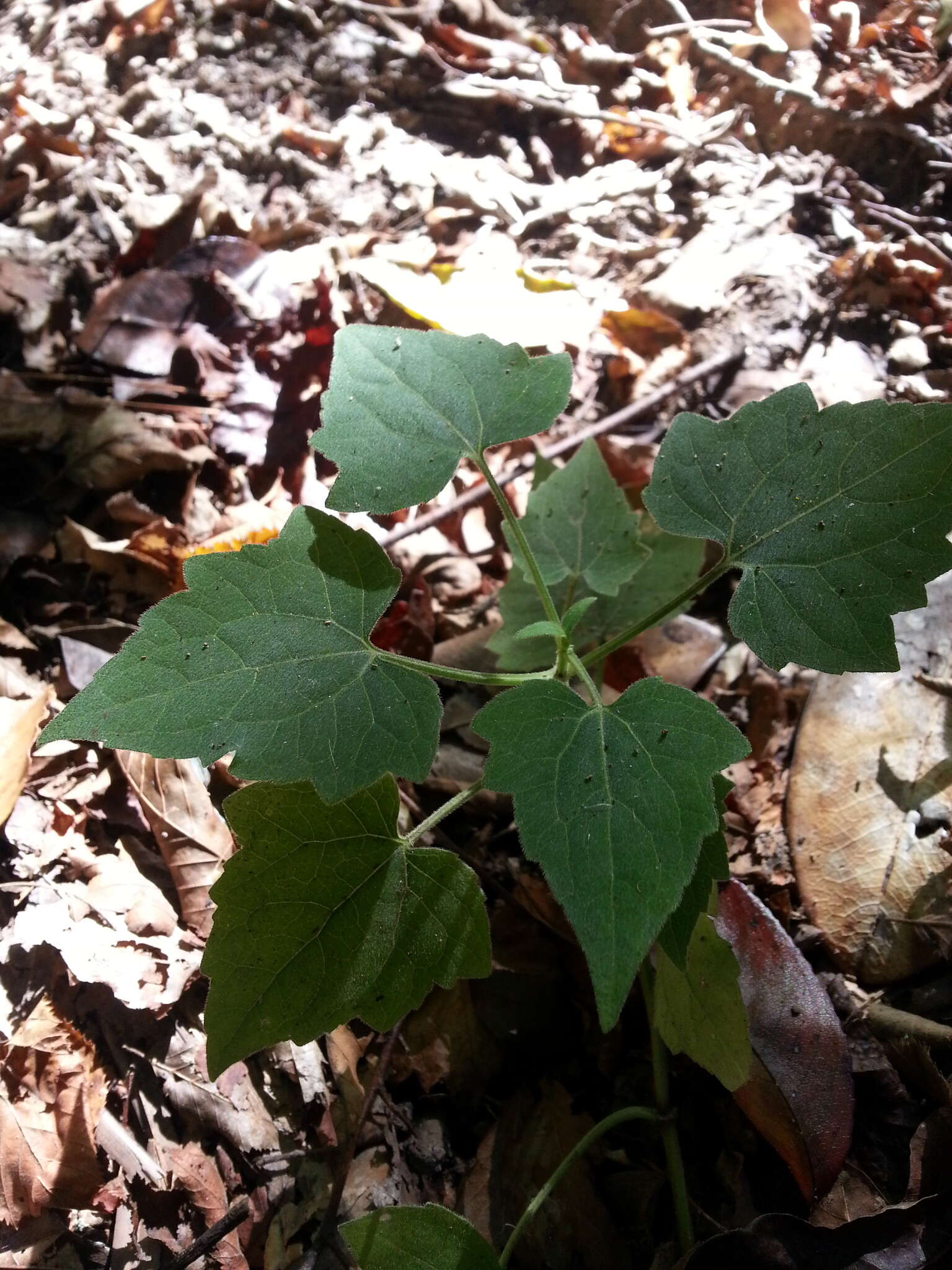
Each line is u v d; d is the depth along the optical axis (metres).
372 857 0.28
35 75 0.65
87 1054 0.33
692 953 0.30
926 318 0.55
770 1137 0.31
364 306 0.55
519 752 0.24
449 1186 0.33
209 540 0.46
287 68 0.66
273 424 0.50
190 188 0.59
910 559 0.25
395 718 0.26
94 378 0.50
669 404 0.53
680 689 0.25
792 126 0.63
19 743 0.37
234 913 0.27
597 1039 0.36
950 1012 0.34
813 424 0.27
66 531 0.45
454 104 0.65
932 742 0.37
